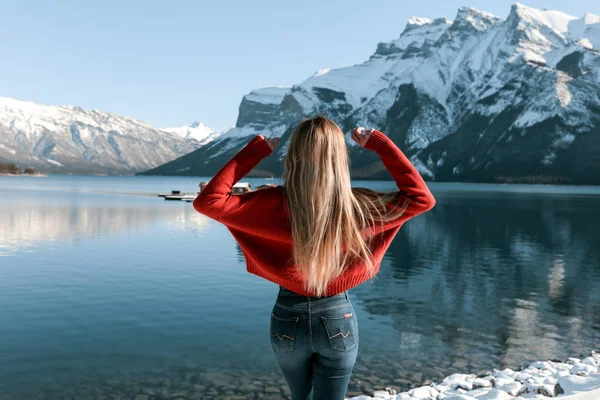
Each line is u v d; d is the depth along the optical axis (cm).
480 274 1883
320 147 219
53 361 891
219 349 962
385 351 980
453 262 2183
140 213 4494
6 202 5756
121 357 914
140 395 760
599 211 5766
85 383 799
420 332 1112
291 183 221
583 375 734
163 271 1761
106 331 1064
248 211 222
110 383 801
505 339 1064
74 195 7700
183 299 1347
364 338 1064
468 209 6091
